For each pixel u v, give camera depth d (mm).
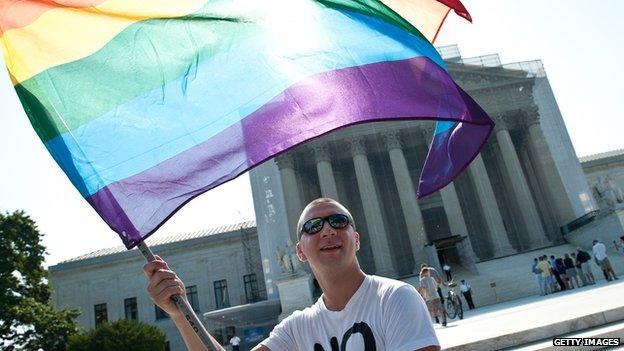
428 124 57688
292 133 3713
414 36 4332
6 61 4047
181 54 4203
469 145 4320
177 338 64812
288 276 35500
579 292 23250
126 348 35469
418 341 2664
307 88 3912
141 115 3980
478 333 11141
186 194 3633
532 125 58688
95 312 67000
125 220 3541
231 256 69000
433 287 19312
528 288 40281
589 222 47312
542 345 7754
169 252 68875
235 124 3885
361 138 57062
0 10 4156
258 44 4203
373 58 4066
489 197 54719
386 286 3012
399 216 61875
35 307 41375
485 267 46875
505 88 59750
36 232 44344
